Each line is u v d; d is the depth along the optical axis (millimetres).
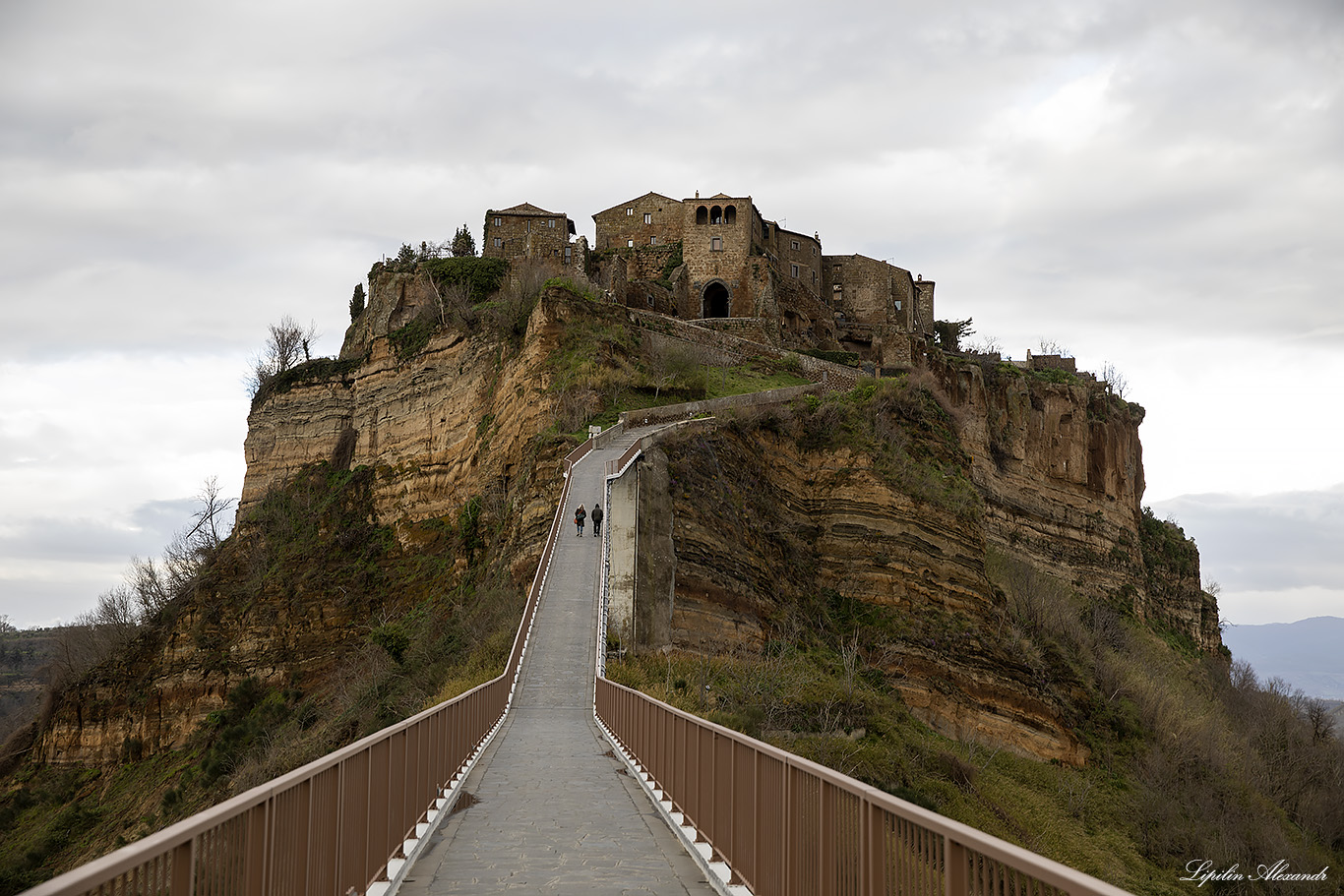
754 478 68125
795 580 65812
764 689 49656
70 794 86250
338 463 100500
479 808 17703
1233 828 59594
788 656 57531
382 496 92688
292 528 97000
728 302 114750
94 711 91000
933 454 74562
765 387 93062
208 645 90062
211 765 69250
